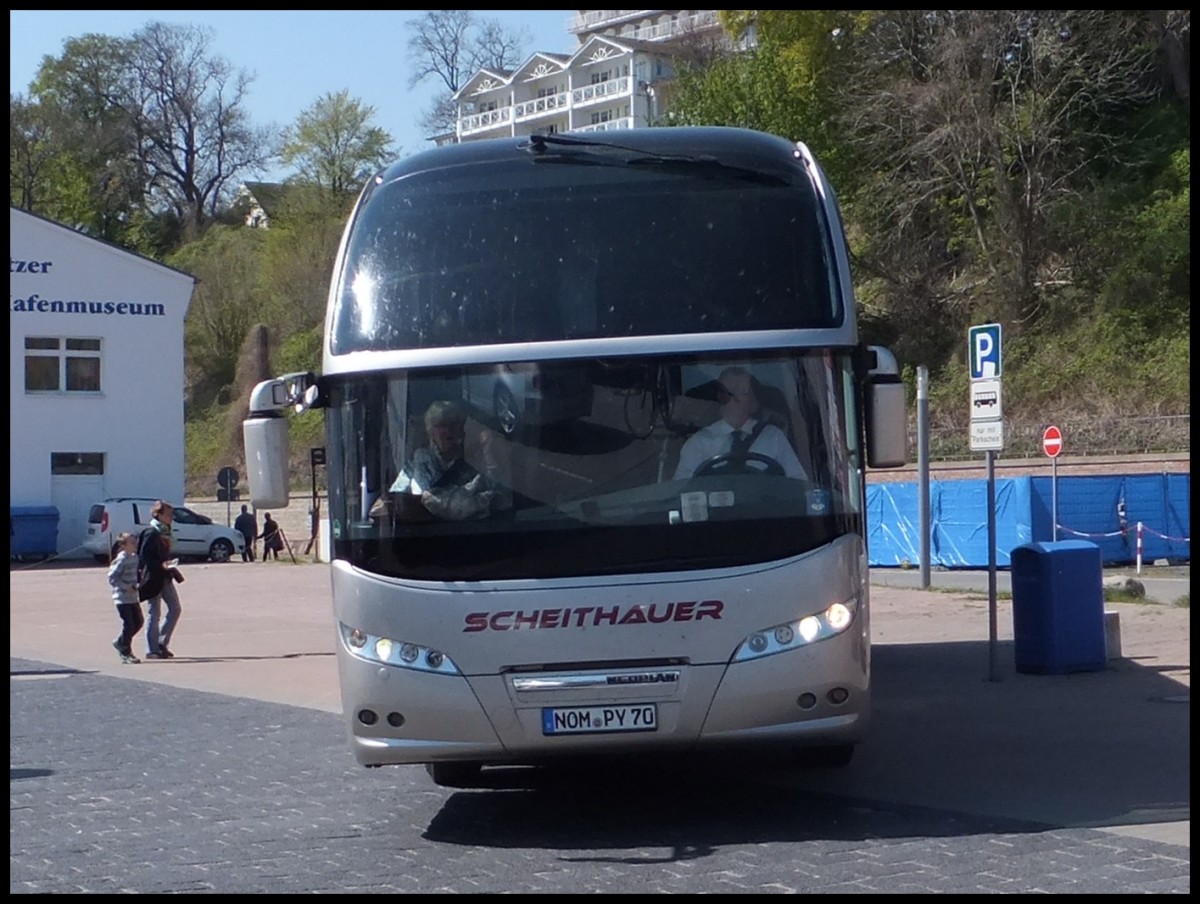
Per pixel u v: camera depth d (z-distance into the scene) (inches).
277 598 1034.7
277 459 320.5
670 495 298.2
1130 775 355.6
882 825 311.0
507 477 300.7
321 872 287.6
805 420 302.4
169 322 1888.5
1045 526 1152.2
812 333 305.4
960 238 2027.6
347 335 315.0
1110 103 2004.2
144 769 414.9
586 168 323.9
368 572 302.4
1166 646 589.9
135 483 1866.4
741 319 306.2
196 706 545.6
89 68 3538.4
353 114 3152.1
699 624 293.4
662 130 337.4
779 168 323.6
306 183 3147.1
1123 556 1170.6
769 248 312.3
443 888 271.4
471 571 297.9
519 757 298.7
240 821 341.1
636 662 293.4
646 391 302.4
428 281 315.0
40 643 791.1
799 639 295.0
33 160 3486.7
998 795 338.0
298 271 2938.0
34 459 1809.8
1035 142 1927.9
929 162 2017.7
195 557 1706.4
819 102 2110.0
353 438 308.7
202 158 3597.4
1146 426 1658.5
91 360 1854.1
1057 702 464.1
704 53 2810.0
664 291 309.0
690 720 292.8
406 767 407.2
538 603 294.5
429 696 296.5
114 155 3516.2
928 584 906.7
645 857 290.0
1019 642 530.0
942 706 465.4
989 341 503.5
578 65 4025.6
